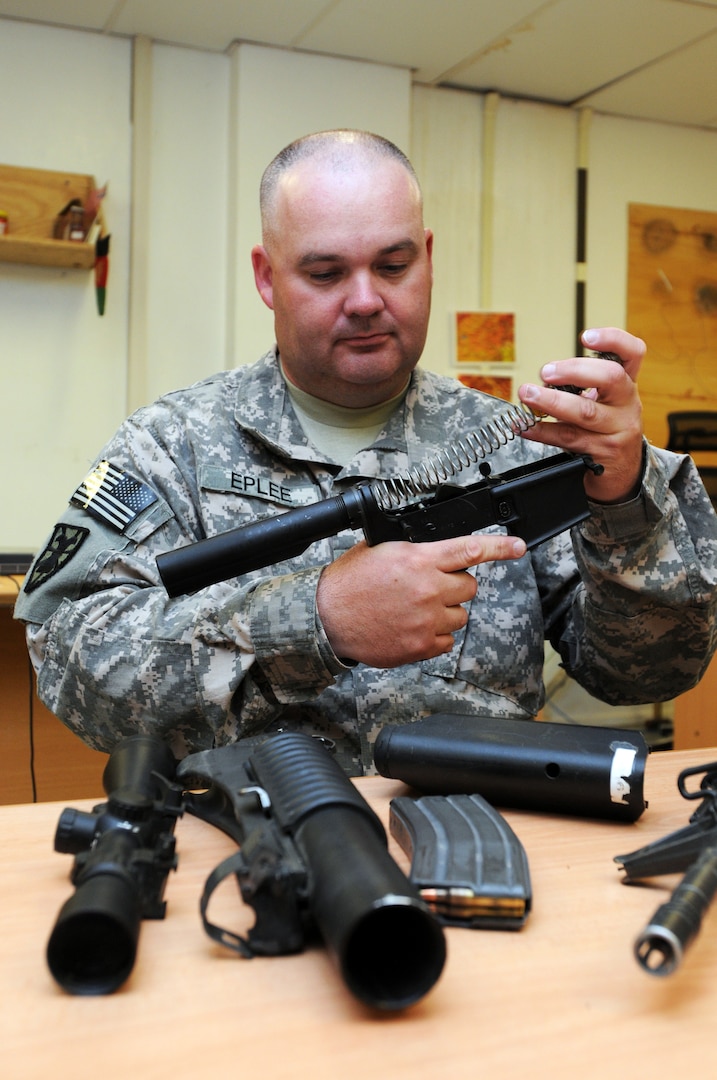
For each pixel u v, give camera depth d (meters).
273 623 0.96
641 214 3.72
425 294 1.21
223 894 0.65
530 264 3.58
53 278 2.96
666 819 0.80
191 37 2.99
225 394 1.33
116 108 2.99
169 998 0.52
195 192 3.10
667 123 3.75
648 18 2.86
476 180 3.49
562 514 0.92
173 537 1.22
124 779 0.72
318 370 1.22
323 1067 0.47
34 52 2.89
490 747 0.80
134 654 1.06
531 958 0.57
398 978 0.51
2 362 2.92
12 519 2.96
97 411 3.03
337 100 3.16
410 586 0.90
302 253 1.15
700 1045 0.48
